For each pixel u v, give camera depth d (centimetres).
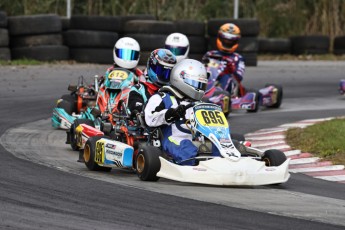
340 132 4038
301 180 3112
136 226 2116
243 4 9931
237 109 5506
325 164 3475
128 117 3231
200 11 9581
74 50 7369
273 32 10219
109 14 9056
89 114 3953
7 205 2308
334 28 10219
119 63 4009
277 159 2892
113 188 2652
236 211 2356
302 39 9406
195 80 2977
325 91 6538
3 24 7031
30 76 6344
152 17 8056
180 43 4438
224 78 5209
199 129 2850
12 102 5228
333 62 8831
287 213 2369
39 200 2403
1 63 6912
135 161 2969
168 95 3000
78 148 3638
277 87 5556
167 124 2950
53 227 2069
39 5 8525
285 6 10269
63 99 4478
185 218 2233
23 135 4081
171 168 2731
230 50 5206
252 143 4047
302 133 4172
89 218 2186
